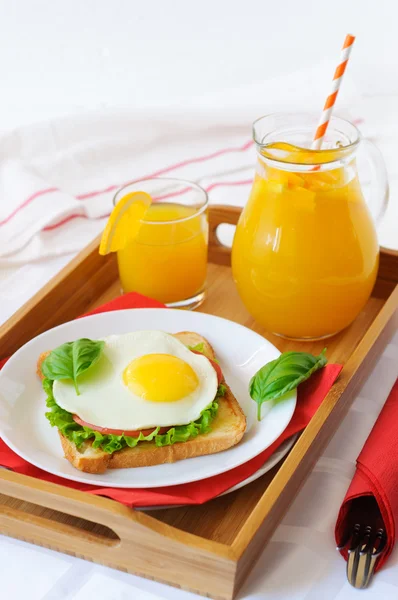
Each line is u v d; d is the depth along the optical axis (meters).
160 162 1.52
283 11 1.68
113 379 1.08
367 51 1.69
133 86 1.70
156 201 1.26
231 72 1.72
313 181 1.11
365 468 1.03
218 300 1.25
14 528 1.03
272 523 1.01
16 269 1.34
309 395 1.09
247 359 1.14
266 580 1.01
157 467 1.05
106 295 1.26
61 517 1.04
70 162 1.49
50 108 1.65
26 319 1.17
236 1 1.68
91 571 1.02
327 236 1.12
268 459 1.05
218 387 1.09
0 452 1.05
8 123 1.62
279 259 1.13
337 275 1.13
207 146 1.55
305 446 1.03
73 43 1.71
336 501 1.06
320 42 1.70
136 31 1.70
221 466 1.04
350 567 1.01
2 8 1.69
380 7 1.66
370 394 1.14
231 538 1.02
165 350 1.10
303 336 1.18
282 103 1.59
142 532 0.98
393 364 1.17
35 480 1.00
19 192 1.40
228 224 1.34
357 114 1.58
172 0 1.68
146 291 1.22
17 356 1.11
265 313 1.17
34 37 1.71
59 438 1.07
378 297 1.24
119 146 1.51
